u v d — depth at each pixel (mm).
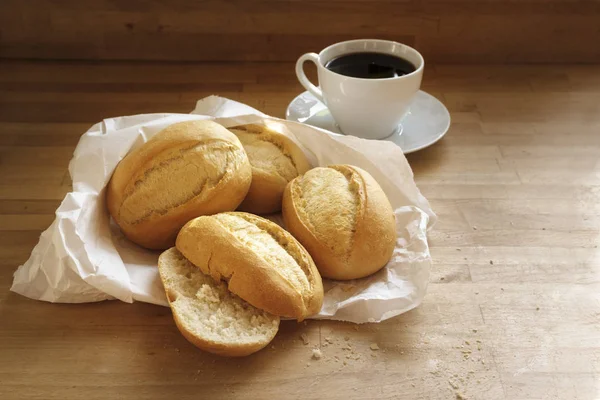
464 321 557
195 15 846
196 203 577
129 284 554
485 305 568
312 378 518
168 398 505
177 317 526
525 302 571
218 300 540
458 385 513
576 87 835
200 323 527
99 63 866
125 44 863
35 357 528
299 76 733
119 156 606
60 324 551
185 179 582
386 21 855
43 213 646
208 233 545
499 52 875
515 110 794
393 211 618
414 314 562
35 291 571
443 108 752
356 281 579
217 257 538
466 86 834
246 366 525
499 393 508
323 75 696
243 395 508
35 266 575
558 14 850
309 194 591
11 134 741
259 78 843
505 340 542
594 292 580
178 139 588
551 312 563
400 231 613
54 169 696
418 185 686
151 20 848
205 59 875
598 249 618
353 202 579
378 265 573
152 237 585
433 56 876
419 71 688
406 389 510
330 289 573
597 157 725
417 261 576
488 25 856
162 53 870
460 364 526
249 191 617
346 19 853
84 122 762
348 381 516
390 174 641
